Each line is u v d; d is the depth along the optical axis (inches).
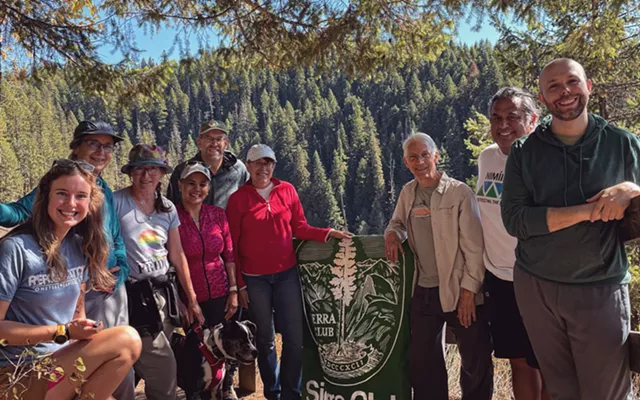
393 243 126.1
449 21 189.9
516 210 86.5
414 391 124.3
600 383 81.4
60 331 91.0
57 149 3014.3
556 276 82.4
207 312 138.2
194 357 139.4
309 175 3671.3
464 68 4591.5
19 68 204.4
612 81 314.0
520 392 114.5
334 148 4274.1
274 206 137.6
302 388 137.9
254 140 4640.8
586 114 82.6
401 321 128.5
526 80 347.6
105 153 117.3
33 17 190.1
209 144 157.9
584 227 79.4
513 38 343.3
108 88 211.3
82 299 104.1
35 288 93.9
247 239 137.4
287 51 200.4
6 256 91.0
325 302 137.5
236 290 140.3
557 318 84.1
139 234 121.4
